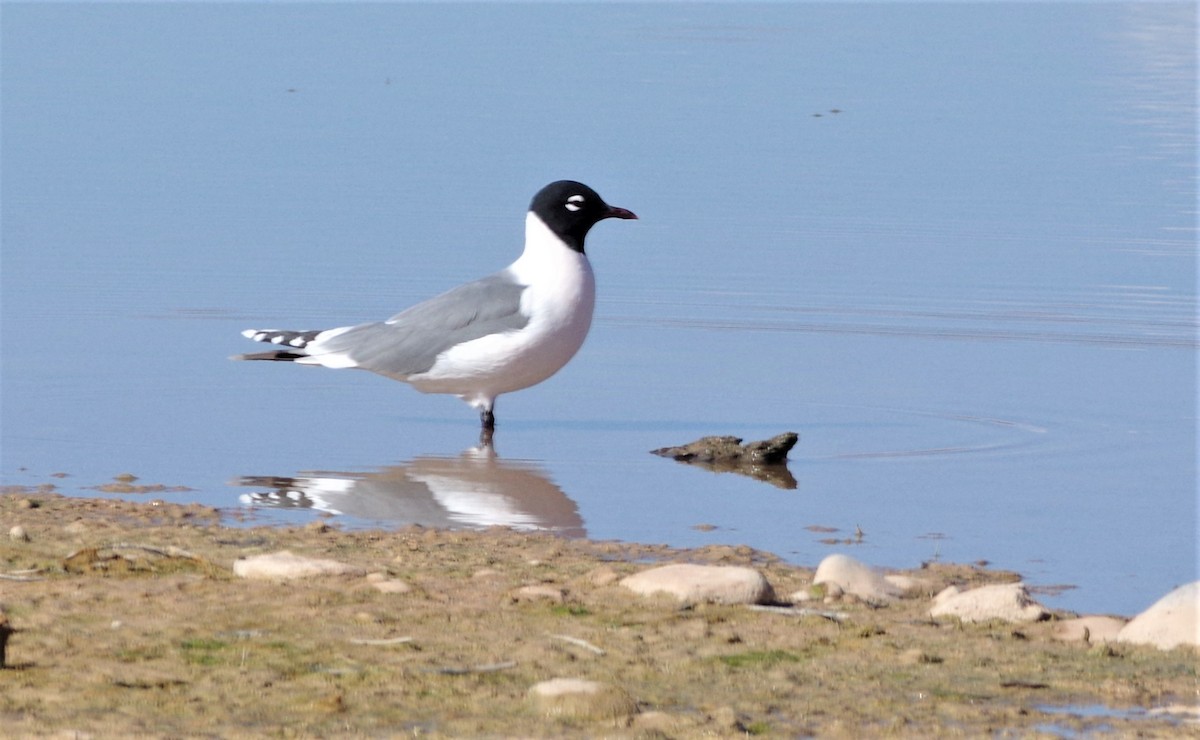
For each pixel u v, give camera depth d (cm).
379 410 1661
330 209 2608
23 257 2284
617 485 1380
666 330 1997
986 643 896
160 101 3534
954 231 2469
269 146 3097
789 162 2966
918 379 1777
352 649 863
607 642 886
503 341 1532
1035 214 2569
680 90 3700
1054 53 4325
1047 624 938
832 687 817
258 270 2230
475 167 2925
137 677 812
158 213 2564
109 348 1872
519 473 1412
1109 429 1572
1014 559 1166
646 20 4991
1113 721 772
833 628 920
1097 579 1117
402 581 1005
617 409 1673
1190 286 2159
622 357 1884
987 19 5059
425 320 1573
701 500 1329
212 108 3462
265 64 4041
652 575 999
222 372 1791
